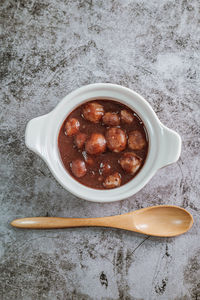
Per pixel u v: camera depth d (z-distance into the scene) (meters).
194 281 0.36
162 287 0.36
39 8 0.36
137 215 0.35
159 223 0.35
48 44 0.36
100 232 0.36
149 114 0.30
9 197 0.36
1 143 0.36
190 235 0.36
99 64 0.36
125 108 0.32
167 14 0.36
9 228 0.36
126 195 0.30
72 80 0.36
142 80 0.36
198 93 0.36
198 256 0.36
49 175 0.36
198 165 0.36
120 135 0.31
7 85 0.36
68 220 0.35
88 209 0.36
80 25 0.36
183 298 0.36
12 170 0.36
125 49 0.36
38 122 0.30
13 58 0.36
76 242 0.36
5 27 0.36
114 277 0.36
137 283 0.36
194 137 0.36
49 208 0.36
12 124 0.36
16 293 0.36
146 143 0.31
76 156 0.32
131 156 0.31
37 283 0.36
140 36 0.36
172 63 0.36
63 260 0.36
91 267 0.36
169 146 0.30
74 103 0.31
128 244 0.36
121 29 0.36
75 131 0.32
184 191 0.36
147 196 0.36
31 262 0.36
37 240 0.36
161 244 0.36
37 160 0.36
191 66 0.36
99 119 0.32
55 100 0.36
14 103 0.36
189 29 0.36
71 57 0.36
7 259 0.36
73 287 0.36
